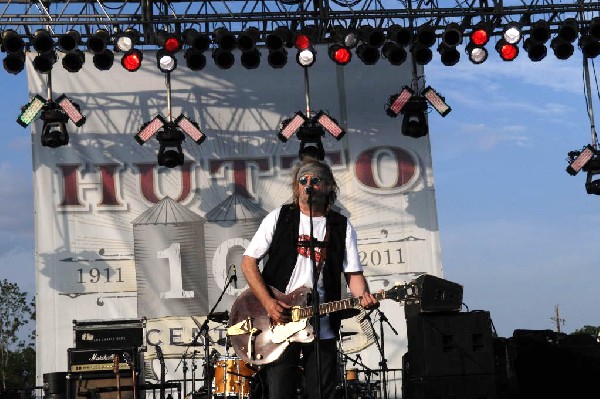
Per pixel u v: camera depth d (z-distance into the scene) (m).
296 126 15.41
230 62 14.84
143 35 15.85
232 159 16.23
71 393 12.82
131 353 12.95
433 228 16.16
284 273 5.98
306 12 15.41
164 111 16.19
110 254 15.83
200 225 16.02
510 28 14.82
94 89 16.11
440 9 15.29
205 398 12.61
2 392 14.20
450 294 8.28
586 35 15.27
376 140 16.34
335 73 16.45
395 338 15.65
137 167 16.05
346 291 15.55
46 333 15.55
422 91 15.45
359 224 16.17
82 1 15.41
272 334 5.95
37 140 15.91
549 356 11.55
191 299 15.81
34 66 14.59
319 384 5.77
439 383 9.29
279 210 6.11
